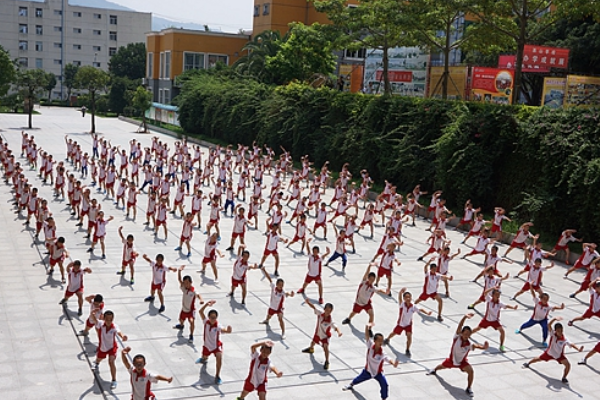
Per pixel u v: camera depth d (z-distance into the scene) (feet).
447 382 40.68
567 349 48.37
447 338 48.21
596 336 51.21
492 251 62.08
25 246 66.44
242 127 162.50
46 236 58.29
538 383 41.50
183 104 192.34
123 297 52.19
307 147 140.15
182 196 84.79
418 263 69.21
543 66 110.01
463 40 111.65
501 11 94.89
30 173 111.34
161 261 49.57
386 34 122.01
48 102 324.19
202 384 37.81
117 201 87.92
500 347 46.68
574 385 41.47
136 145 129.59
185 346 43.16
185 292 44.32
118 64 321.73
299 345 44.80
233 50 226.38
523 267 71.10
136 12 393.50
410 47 137.18
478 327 46.50
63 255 54.80
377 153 115.34
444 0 95.30
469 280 64.23
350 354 43.88
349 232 71.31
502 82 110.52
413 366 42.80
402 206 88.94
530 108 87.66
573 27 131.23
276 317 49.80
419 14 106.93
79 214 78.74
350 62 194.49
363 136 117.50
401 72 139.33
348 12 123.95
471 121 92.43
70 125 208.44
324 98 135.03
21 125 198.29
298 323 48.96
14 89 315.58
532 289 50.08
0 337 42.98
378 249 70.38
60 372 38.37
